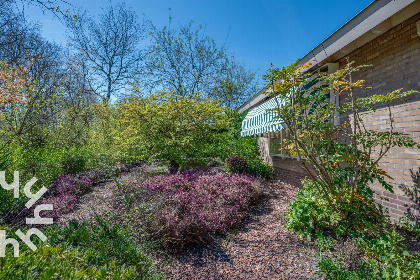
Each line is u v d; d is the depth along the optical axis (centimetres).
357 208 469
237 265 416
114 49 2284
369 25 495
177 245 473
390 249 358
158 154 1138
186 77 2458
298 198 563
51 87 1313
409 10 451
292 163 1016
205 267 414
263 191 872
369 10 490
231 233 549
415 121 475
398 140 441
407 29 491
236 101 2809
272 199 818
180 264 424
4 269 182
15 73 970
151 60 2377
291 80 497
